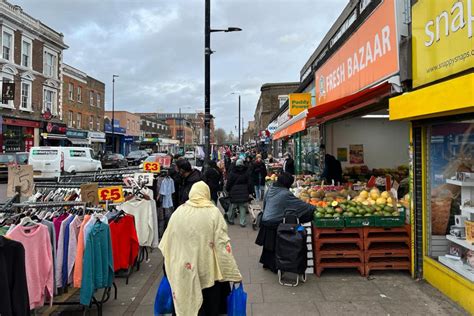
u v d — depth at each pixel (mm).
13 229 3590
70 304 4367
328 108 6742
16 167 5203
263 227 5992
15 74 28688
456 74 4152
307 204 5770
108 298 4828
